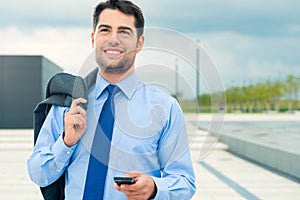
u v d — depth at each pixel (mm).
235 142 15445
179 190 1987
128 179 1805
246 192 8828
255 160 13297
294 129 25984
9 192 8773
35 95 30188
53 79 2113
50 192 2152
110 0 1938
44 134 2129
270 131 24281
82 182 2047
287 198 8281
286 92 67188
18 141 19391
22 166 12320
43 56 30406
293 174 10414
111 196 2021
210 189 9125
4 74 30062
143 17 1948
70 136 1981
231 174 10977
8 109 30109
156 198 1908
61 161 2021
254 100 70188
